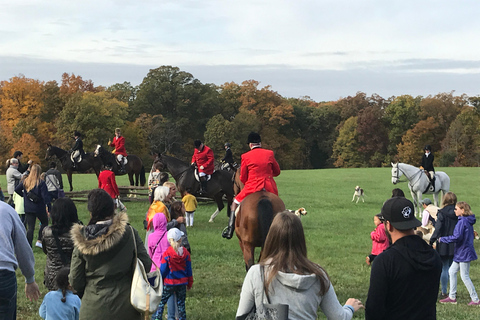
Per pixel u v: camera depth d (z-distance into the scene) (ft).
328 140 326.44
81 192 69.51
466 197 89.30
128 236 15.11
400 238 12.77
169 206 28.66
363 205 75.51
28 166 53.47
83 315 14.60
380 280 12.32
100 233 14.65
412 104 297.74
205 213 64.13
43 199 37.11
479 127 275.18
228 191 56.54
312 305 11.28
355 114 325.62
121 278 14.98
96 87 310.86
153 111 290.15
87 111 224.53
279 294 11.18
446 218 28.94
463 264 27.89
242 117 290.35
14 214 15.92
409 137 283.18
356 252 42.50
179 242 22.93
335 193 91.91
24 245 15.97
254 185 27.25
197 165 55.31
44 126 233.35
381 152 300.81
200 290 29.84
